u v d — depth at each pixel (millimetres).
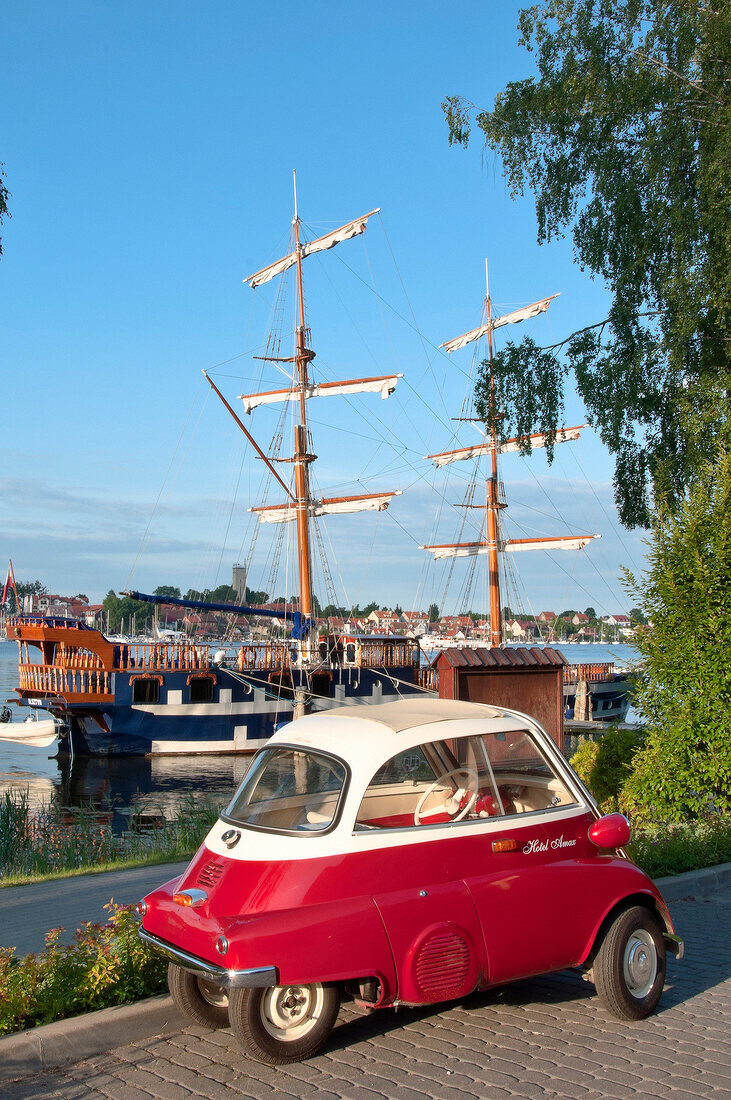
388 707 6180
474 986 5117
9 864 12727
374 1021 5594
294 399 43156
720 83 17422
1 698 60406
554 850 5645
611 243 18156
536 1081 4703
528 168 19609
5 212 11727
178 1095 4559
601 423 18266
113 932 5910
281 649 39344
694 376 17641
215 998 5512
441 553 52094
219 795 28688
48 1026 5102
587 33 18234
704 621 10992
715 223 16750
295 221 43844
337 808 5113
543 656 10758
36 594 174750
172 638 47469
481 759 5695
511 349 19516
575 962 5512
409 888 5051
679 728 10930
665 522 11734
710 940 7406
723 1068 4875
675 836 9984
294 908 4805
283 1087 4641
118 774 33094
